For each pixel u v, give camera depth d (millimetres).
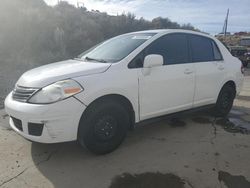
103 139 3521
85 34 26641
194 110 4727
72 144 3939
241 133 4520
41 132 3164
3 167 3303
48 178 3080
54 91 3133
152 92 3926
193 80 4492
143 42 4020
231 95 5492
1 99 6953
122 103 3727
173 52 4293
